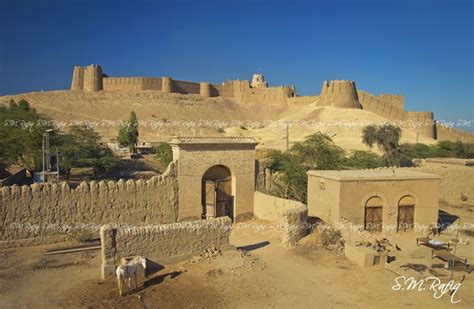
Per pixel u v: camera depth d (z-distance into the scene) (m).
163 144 49.38
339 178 20.69
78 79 127.50
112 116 110.31
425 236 21.33
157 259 15.24
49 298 12.80
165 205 21.84
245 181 24.64
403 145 48.97
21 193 17.89
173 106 123.19
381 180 21.28
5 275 14.73
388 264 16.66
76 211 19.14
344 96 115.69
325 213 21.92
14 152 32.66
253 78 170.38
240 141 24.17
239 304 12.74
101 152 44.84
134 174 42.16
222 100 139.75
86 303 12.39
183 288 13.59
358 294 13.81
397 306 12.96
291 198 27.52
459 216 25.73
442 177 28.94
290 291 13.91
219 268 15.19
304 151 31.64
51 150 35.06
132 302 12.50
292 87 146.00
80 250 17.56
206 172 23.78
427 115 109.62
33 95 114.00
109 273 14.45
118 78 131.12
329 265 16.52
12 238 17.78
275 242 19.70
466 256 18.06
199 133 89.00
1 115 38.78
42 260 16.36
